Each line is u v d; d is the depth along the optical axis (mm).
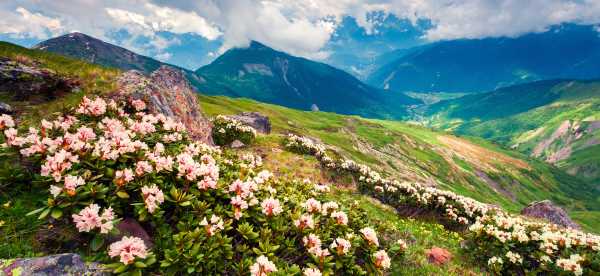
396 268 10328
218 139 24562
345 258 8539
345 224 9648
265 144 26062
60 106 13500
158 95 18203
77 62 20516
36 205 7402
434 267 11141
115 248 5984
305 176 21188
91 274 5820
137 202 7809
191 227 7727
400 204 19578
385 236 12195
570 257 11102
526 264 11633
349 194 19609
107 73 18859
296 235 8859
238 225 8445
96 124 12023
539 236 12656
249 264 7316
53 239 6672
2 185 7477
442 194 20484
